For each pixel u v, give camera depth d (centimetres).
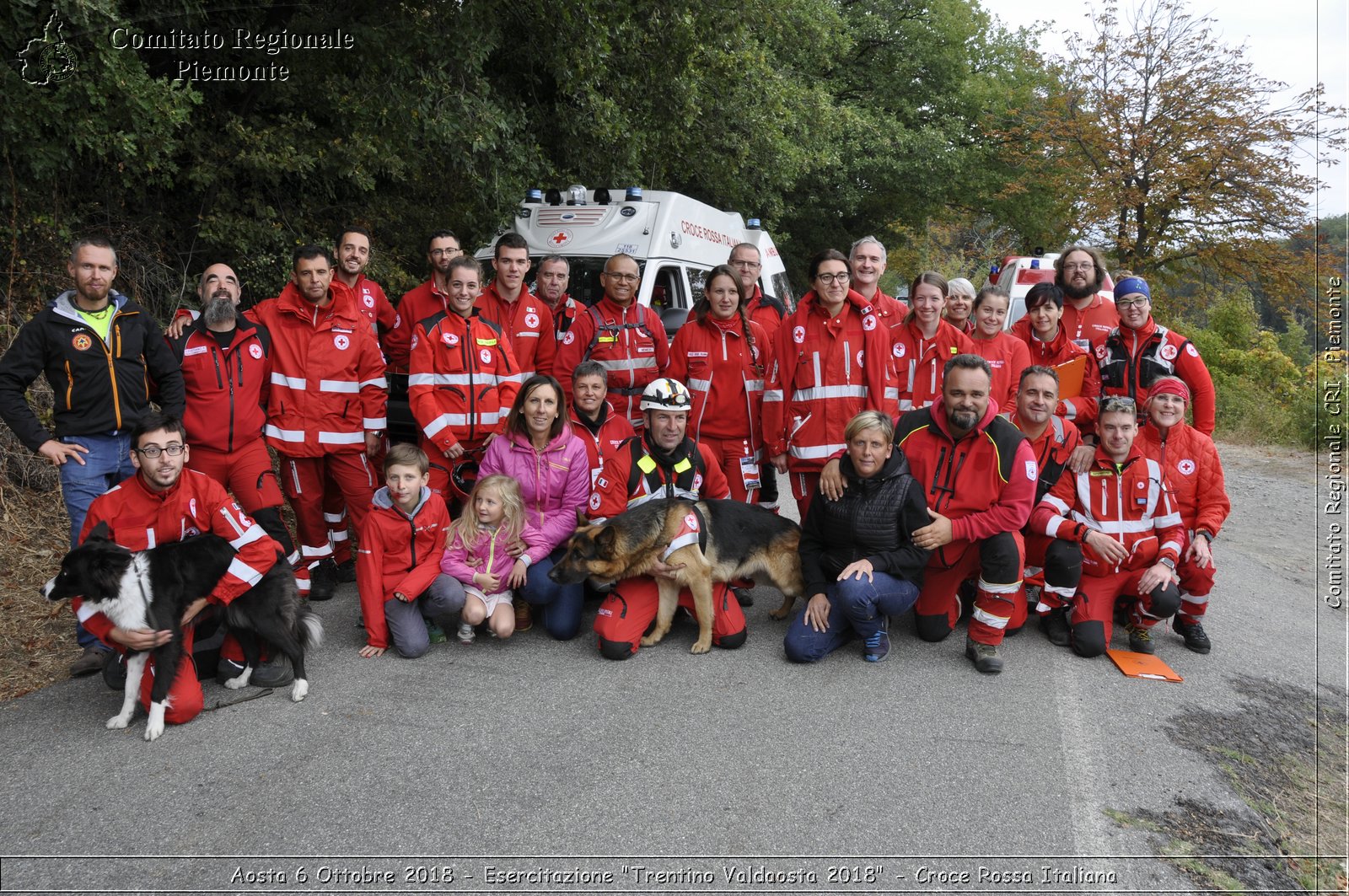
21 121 494
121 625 321
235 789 293
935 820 281
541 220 741
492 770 307
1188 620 458
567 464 455
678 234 717
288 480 491
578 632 458
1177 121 1609
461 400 502
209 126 685
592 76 920
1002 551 404
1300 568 668
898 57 2291
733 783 301
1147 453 443
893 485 409
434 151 802
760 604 514
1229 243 1614
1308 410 1295
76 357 390
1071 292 582
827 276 489
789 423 520
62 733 332
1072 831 277
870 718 355
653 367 574
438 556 425
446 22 736
